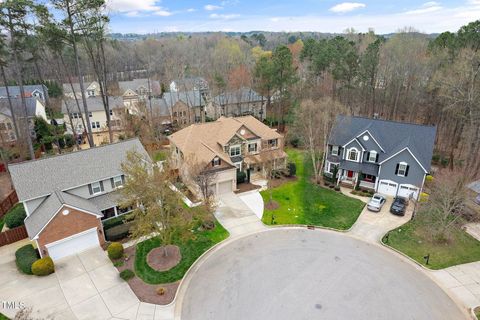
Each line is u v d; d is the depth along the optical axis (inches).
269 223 1238.3
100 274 955.3
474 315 817.5
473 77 1552.7
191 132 1605.6
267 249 1085.8
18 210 1192.2
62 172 1143.0
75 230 1027.3
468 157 1552.7
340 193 1485.0
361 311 834.8
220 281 936.3
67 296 871.1
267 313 824.9
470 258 1035.3
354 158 1537.9
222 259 1034.1
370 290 905.5
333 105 1743.4
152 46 5895.7
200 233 1164.5
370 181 1555.1
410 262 1023.6
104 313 816.9
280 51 2197.3
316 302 861.2
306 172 1718.8
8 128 2039.9
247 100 2682.1
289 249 1086.4
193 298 872.3
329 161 1596.9
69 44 1469.0
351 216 1288.1
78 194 1153.4
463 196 1133.7
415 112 2215.8
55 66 2361.0
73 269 975.6
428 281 940.6
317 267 998.4
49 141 1957.4
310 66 2546.8
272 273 970.1
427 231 1160.2
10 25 1256.8
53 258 1012.5
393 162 1407.5
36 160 1129.4
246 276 956.6
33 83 3120.1
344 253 1067.9
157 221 985.5
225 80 2741.1
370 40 3580.2
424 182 1489.9
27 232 1080.2
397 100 2260.1
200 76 3489.2
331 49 2347.4
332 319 810.2
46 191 1083.9
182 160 1481.3
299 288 910.4
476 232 1175.6
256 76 2390.5
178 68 3506.4
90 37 1483.8
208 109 2864.2
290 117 2172.7
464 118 1676.9
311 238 1152.2
